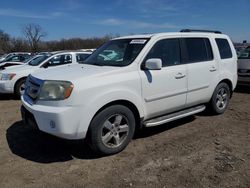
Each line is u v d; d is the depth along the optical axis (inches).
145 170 157.2
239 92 386.6
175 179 147.1
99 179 148.9
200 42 235.6
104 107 170.9
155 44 200.7
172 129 224.8
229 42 267.6
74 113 158.7
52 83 164.2
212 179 146.3
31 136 212.1
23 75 372.5
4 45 3041.3
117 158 173.2
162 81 198.2
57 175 153.9
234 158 169.8
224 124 236.5
